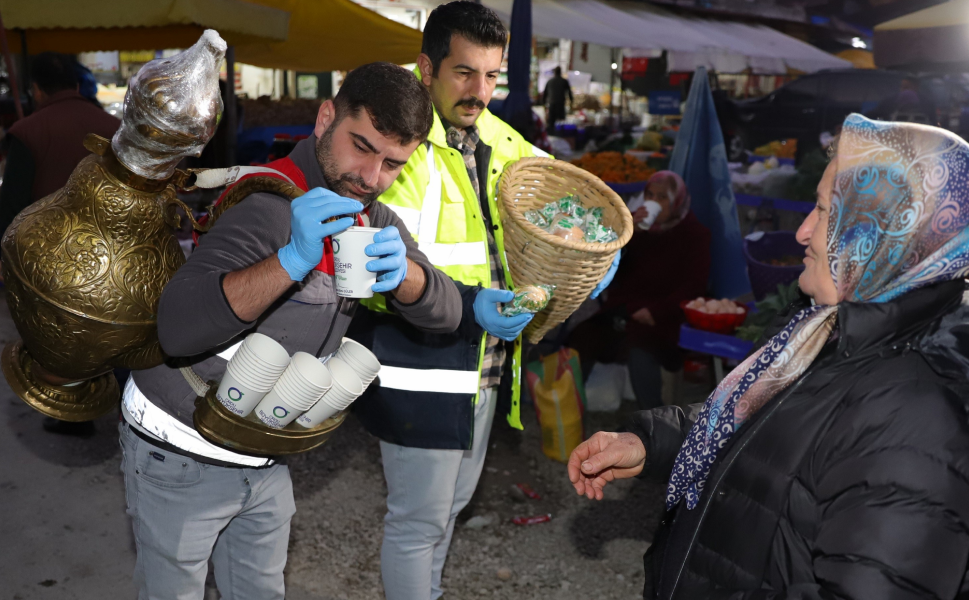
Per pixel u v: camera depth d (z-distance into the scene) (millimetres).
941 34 7230
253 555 2002
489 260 2422
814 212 1432
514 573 3115
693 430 1563
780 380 1348
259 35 5258
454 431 2254
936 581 1047
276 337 1707
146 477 1782
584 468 1664
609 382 4492
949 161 1192
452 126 2375
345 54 8117
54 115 3764
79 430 3945
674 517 1583
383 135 1635
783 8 18031
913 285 1225
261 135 8852
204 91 1463
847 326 1224
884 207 1244
